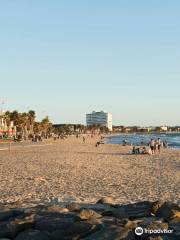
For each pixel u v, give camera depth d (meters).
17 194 18.98
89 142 122.25
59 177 27.14
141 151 62.53
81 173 30.19
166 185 22.78
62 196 18.05
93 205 12.79
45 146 85.88
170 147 93.06
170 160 46.94
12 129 136.38
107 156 54.50
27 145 88.88
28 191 20.09
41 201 15.42
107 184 23.23
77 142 119.69
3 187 21.72
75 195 18.55
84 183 23.69
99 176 28.00
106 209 11.70
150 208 10.98
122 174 29.67
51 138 157.62
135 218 10.57
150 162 43.59
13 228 9.42
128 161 44.94
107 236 8.48
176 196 18.39
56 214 10.20
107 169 34.00
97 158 49.78
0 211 11.26
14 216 10.70
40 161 42.97
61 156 52.53
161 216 10.62
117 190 20.59
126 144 102.75
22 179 25.72
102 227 8.98
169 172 31.55
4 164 38.84
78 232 8.91
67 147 83.56
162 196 18.38
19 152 62.00
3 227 9.55
